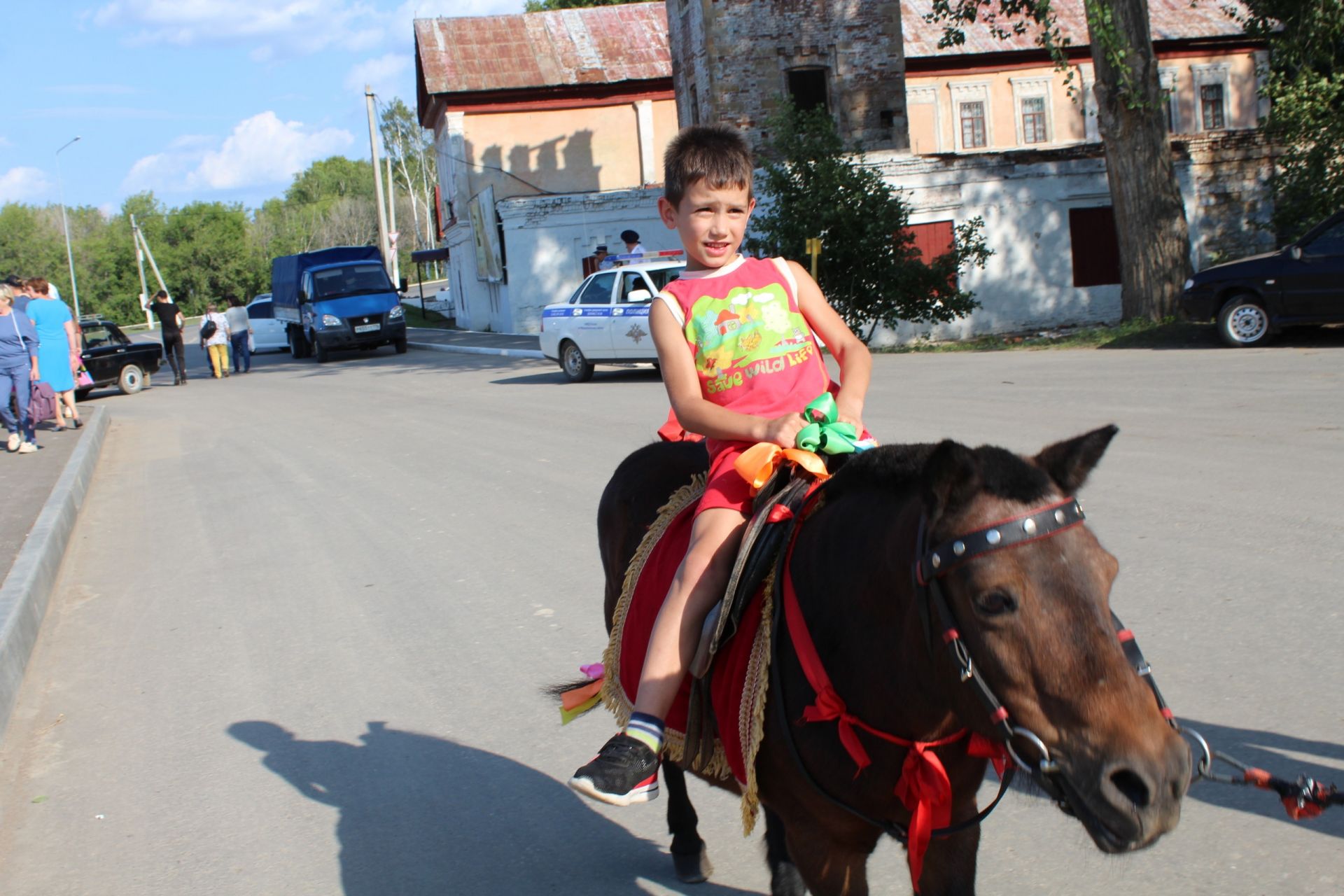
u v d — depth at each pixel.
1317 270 14.93
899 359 18.09
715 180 2.98
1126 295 19.59
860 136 27.44
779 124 21.48
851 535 2.54
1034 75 37.59
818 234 20.80
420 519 9.34
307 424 16.38
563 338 19.36
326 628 6.81
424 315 44.75
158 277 77.81
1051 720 1.97
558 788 4.62
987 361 16.53
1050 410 11.34
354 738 5.24
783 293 3.04
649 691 2.84
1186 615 5.55
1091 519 7.28
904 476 2.47
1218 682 4.78
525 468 11.13
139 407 21.44
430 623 6.72
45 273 94.00
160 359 26.44
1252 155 24.73
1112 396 11.86
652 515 3.59
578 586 7.17
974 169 23.83
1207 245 24.97
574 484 10.16
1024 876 3.65
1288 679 4.75
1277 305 15.31
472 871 4.04
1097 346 17.47
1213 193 24.84
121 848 4.38
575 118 37.00
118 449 15.45
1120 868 3.62
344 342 29.80
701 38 26.97
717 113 26.88
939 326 24.00
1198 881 3.49
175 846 4.37
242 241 95.94
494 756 4.95
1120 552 6.61
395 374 24.19
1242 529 6.78
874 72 27.30
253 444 14.70
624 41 38.00
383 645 6.43
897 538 2.36
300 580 7.89
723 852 4.07
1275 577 5.94
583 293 19.31
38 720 5.76
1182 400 11.22
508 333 32.75
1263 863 3.54
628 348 18.31
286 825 4.46
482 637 6.41
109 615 7.48
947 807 2.40
